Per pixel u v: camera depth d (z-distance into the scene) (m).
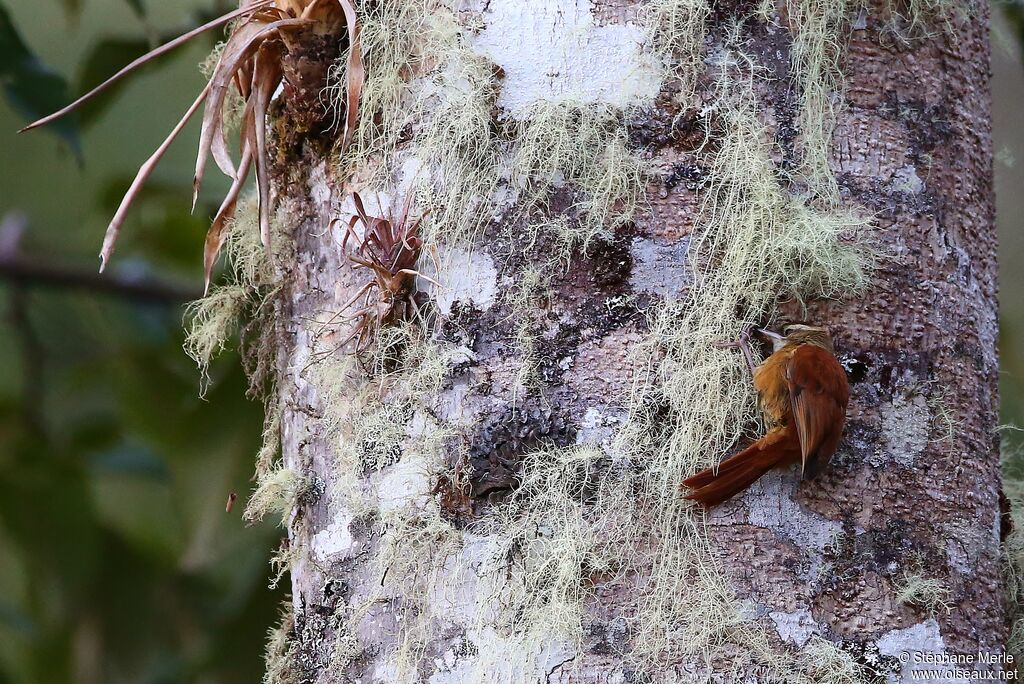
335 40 7.75
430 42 7.70
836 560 7.63
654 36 7.67
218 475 8.28
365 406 7.70
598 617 7.62
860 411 7.65
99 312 9.42
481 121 7.68
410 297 7.69
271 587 7.79
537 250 7.66
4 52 8.09
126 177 9.20
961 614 7.66
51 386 9.44
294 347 7.78
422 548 7.66
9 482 8.59
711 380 7.64
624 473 7.63
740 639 7.61
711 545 7.62
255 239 7.90
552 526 7.63
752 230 7.65
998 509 7.73
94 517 8.73
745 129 7.66
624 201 7.66
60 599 9.04
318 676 7.70
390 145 7.71
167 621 9.12
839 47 7.69
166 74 11.84
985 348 7.73
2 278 9.35
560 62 7.67
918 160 7.70
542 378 7.65
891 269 7.68
